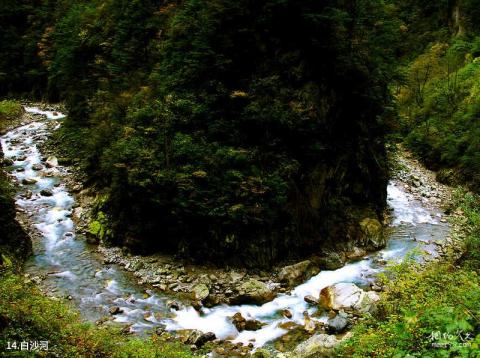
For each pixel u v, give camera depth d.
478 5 43.75
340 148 18.20
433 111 34.03
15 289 8.97
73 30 28.95
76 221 17.94
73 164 23.41
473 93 30.41
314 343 9.98
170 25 18.78
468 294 6.66
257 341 11.34
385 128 21.39
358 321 11.41
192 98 16.14
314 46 16.52
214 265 14.95
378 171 20.70
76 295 13.07
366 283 14.52
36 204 19.06
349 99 18.16
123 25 21.36
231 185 14.95
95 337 8.52
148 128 15.83
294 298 13.55
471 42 41.31
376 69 18.98
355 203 19.42
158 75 17.62
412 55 45.94
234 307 13.01
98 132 19.50
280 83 16.23
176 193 14.80
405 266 10.21
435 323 6.04
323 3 16.27
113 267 14.90
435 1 48.91
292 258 15.73
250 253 14.95
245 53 16.44
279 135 16.05
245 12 16.03
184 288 13.67
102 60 22.92
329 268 15.53
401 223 20.53
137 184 15.00
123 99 18.94
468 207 17.55
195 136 15.74
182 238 15.25
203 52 16.09
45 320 8.13
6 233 14.55
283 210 15.30
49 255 15.40
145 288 13.70
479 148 25.75
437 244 17.75
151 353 8.78
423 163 31.08
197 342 11.04
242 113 15.85
